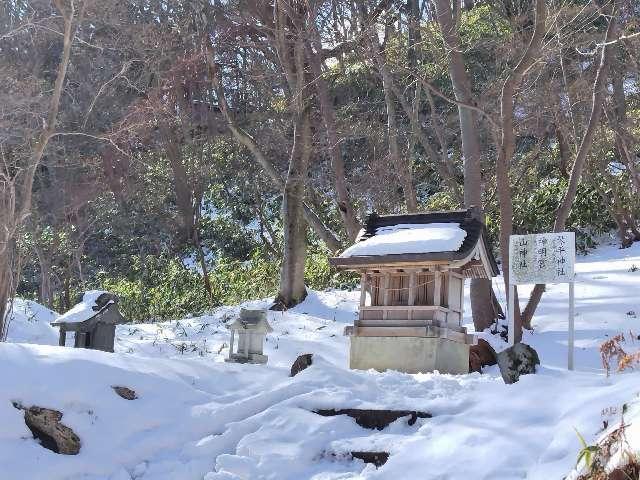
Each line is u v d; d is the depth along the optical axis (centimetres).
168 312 2155
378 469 662
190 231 2866
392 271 1061
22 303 1650
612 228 2364
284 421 758
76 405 750
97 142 2802
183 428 772
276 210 2908
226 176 2942
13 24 2372
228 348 1388
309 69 1964
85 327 1046
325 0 2017
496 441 648
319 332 1546
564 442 607
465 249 1010
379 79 2550
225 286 2352
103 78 2795
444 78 2730
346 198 1923
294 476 689
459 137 2680
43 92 2289
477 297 1545
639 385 656
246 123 2786
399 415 746
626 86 2686
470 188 1622
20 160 2205
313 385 830
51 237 2648
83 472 694
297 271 1869
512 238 1002
